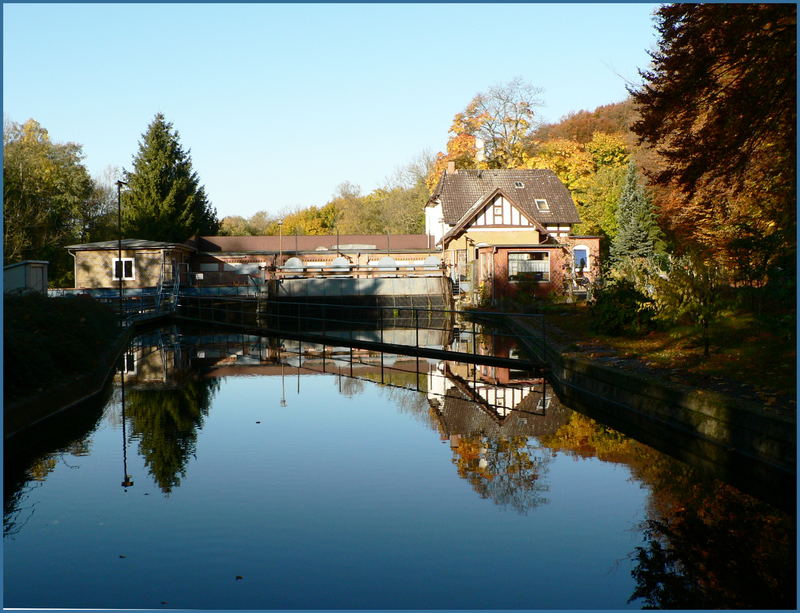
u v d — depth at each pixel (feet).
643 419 38.04
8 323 43.19
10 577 19.72
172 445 34.91
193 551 21.50
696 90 47.62
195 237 167.63
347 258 161.07
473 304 123.44
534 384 53.31
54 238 157.17
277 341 91.15
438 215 168.86
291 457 32.35
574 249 149.89
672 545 21.38
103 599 18.25
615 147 193.36
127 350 78.74
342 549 21.48
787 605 17.38
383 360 70.03
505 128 182.70
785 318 41.06
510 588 18.66
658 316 57.21
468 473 29.40
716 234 71.97
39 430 37.93
